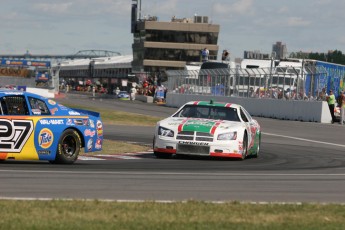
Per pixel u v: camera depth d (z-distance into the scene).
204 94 114.00
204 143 33.41
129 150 38.66
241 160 34.53
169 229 14.49
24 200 17.80
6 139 27.55
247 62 103.50
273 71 93.19
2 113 27.67
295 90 88.62
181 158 34.69
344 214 17.16
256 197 20.61
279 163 33.69
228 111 35.84
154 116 82.31
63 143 29.22
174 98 125.81
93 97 185.75
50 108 28.97
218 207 17.58
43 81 175.25
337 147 47.41
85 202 17.70
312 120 83.00
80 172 25.69
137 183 22.94
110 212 16.42
